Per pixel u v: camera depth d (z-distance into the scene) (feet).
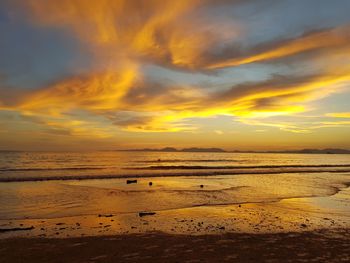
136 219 37.17
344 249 25.61
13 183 73.51
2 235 29.48
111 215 39.24
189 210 43.21
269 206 46.80
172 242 27.37
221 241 27.78
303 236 29.68
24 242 27.17
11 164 181.98
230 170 126.93
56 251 24.75
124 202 48.85
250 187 70.59
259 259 22.88
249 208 45.06
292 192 62.85
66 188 64.54
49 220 36.32
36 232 30.78
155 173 106.01
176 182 79.10
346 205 48.34
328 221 36.78
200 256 23.58
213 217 38.75
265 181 85.30
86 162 219.82
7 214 39.29
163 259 22.88
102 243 26.99
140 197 53.83
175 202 49.39
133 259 22.86
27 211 41.29
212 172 113.19
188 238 28.76
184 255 23.82
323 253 24.44
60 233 30.42
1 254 23.94
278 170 133.28
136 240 27.94
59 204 46.55
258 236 29.60
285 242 27.58
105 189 63.57
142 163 213.05
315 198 55.36
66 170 121.80
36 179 81.97
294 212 42.34
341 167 177.47
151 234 30.19
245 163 228.02
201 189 65.62
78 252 24.52
